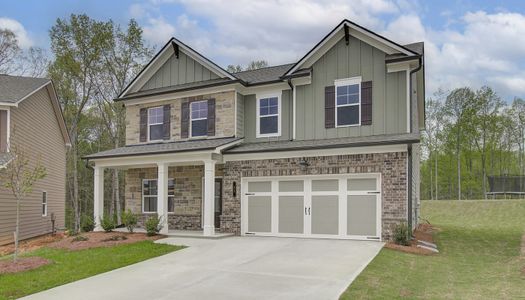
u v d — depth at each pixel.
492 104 40.16
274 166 15.67
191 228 18.05
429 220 25.73
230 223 16.27
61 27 28.53
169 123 19.06
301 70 16.45
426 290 8.41
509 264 11.66
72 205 40.06
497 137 42.22
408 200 13.51
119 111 31.33
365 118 15.43
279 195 15.64
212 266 10.62
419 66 15.02
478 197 43.91
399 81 15.06
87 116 37.00
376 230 14.00
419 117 21.98
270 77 17.97
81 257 11.92
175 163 16.78
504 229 20.56
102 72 29.89
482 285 9.02
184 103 18.73
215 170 17.42
